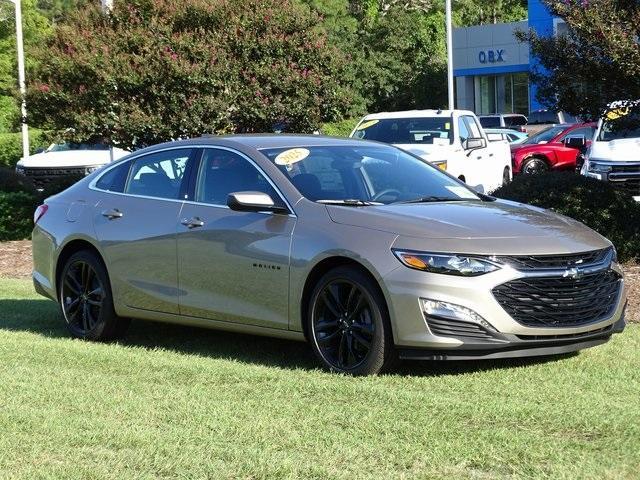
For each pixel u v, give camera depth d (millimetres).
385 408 6289
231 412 6312
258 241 7805
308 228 7559
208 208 8297
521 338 6996
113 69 16312
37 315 10797
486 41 55250
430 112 18547
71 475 5254
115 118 16484
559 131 33906
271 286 7723
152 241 8562
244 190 8141
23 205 18281
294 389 6848
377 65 54750
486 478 5027
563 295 7121
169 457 5480
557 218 7875
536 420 5945
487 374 7281
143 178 9016
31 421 6191
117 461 5461
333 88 17281
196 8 16734
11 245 17562
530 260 7051
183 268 8344
